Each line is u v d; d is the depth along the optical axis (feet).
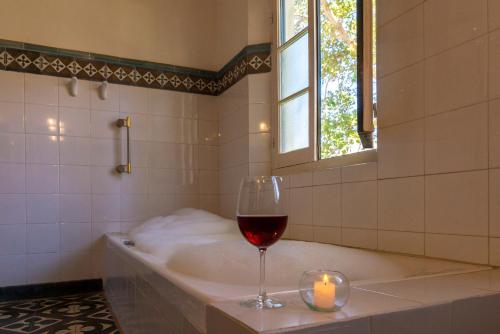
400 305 2.05
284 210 2.14
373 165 4.83
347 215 5.26
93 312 6.95
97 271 8.36
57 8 8.27
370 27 4.30
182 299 2.97
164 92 9.12
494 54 3.44
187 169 9.25
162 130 9.05
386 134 4.65
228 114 8.95
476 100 3.59
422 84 4.16
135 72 8.87
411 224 4.26
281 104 7.43
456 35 3.80
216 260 3.33
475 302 2.26
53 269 8.00
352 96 5.60
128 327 5.20
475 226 3.58
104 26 8.66
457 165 3.76
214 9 9.67
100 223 8.39
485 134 3.51
